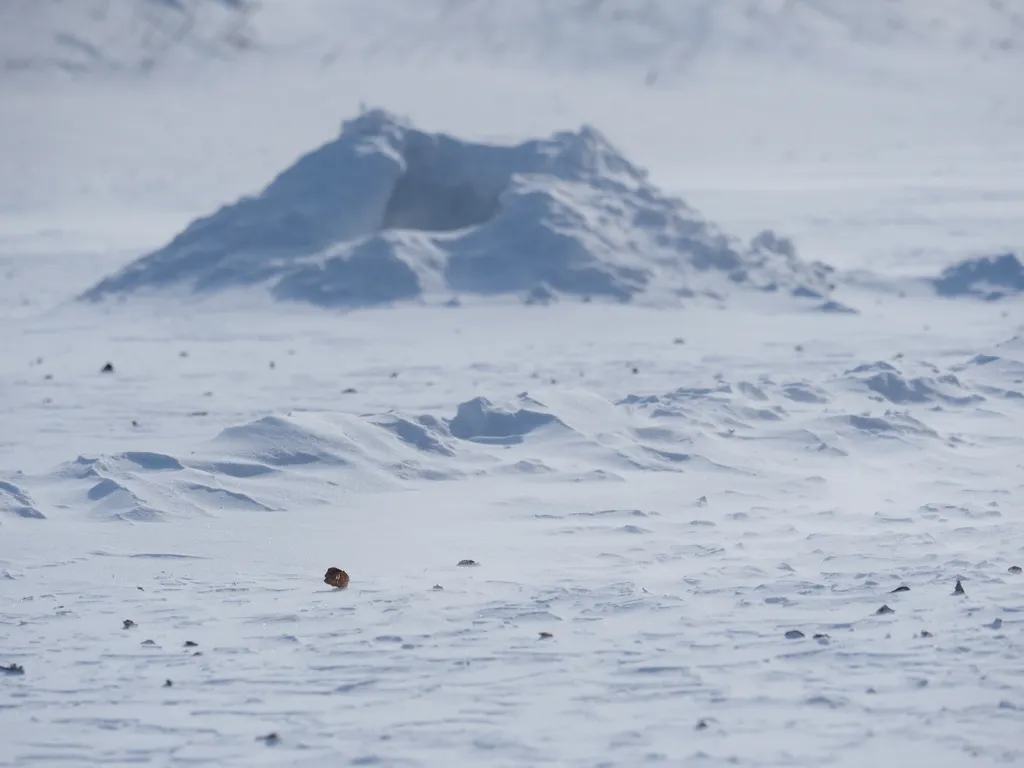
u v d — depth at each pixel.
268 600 34.84
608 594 34.34
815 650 28.34
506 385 86.06
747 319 122.81
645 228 142.75
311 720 24.39
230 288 137.62
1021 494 51.44
